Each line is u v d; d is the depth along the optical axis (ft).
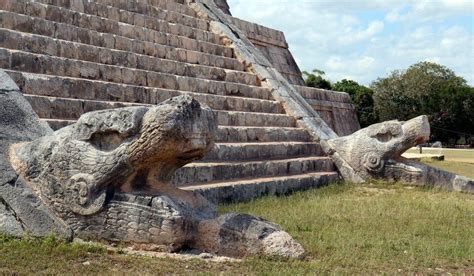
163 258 21.89
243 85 54.90
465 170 72.79
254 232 22.93
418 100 183.42
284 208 35.06
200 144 23.43
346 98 84.28
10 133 26.89
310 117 57.21
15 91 28.81
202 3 64.75
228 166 40.50
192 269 20.65
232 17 70.33
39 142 25.48
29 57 35.32
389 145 50.83
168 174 24.90
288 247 22.68
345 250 24.41
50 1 43.62
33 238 22.99
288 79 79.41
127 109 23.57
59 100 33.99
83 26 44.04
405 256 24.29
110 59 42.57
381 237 27.71
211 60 55.72
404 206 37.60
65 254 21.48
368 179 51.62
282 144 49.83
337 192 45.03
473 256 24.77
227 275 19.84
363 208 36.09
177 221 22.74
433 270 22.58
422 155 94.63
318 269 21.16
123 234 23.40
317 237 26.94
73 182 23.99
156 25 53.16
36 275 18.99
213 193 35.55
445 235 29.35
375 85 189.78
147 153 23.09
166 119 22.52
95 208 23.61
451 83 183.73
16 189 24.27
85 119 24.29
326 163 52.65
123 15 49.75
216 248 23.24
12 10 39.34
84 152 24.04
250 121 50.60
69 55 39.34
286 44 82.33
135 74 43.04
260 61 61.62
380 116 186.91
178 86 47.06
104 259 21.34
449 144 191.62
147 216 23.08
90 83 37.50
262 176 44.09
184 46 54.29
